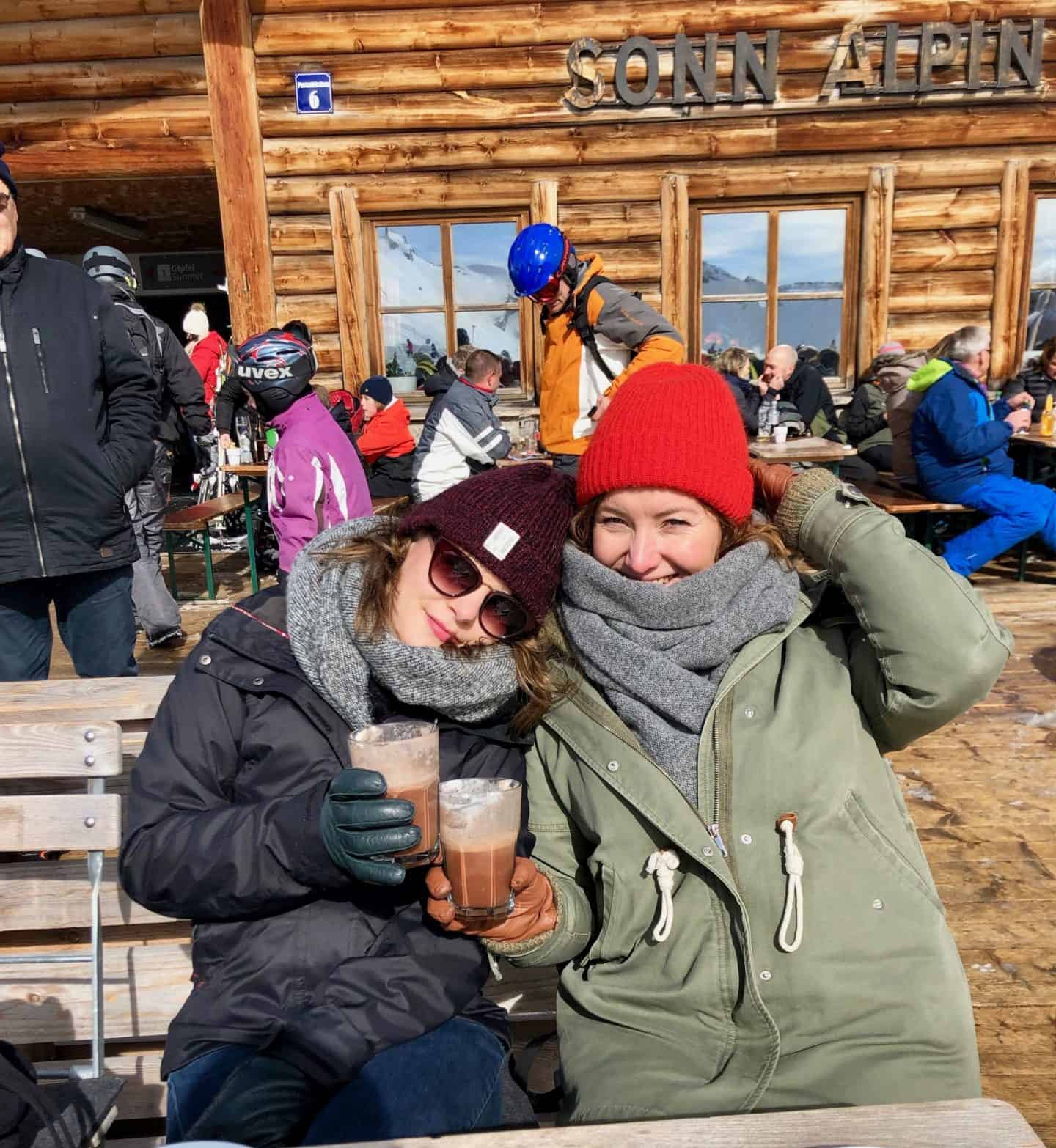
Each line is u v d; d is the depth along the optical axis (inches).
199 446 203.0
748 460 60.5
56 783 71.6
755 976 52.9
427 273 273.9
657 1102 51.3
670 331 138.0
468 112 256.5
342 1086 52.4
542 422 153.8
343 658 55.6
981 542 214.4
